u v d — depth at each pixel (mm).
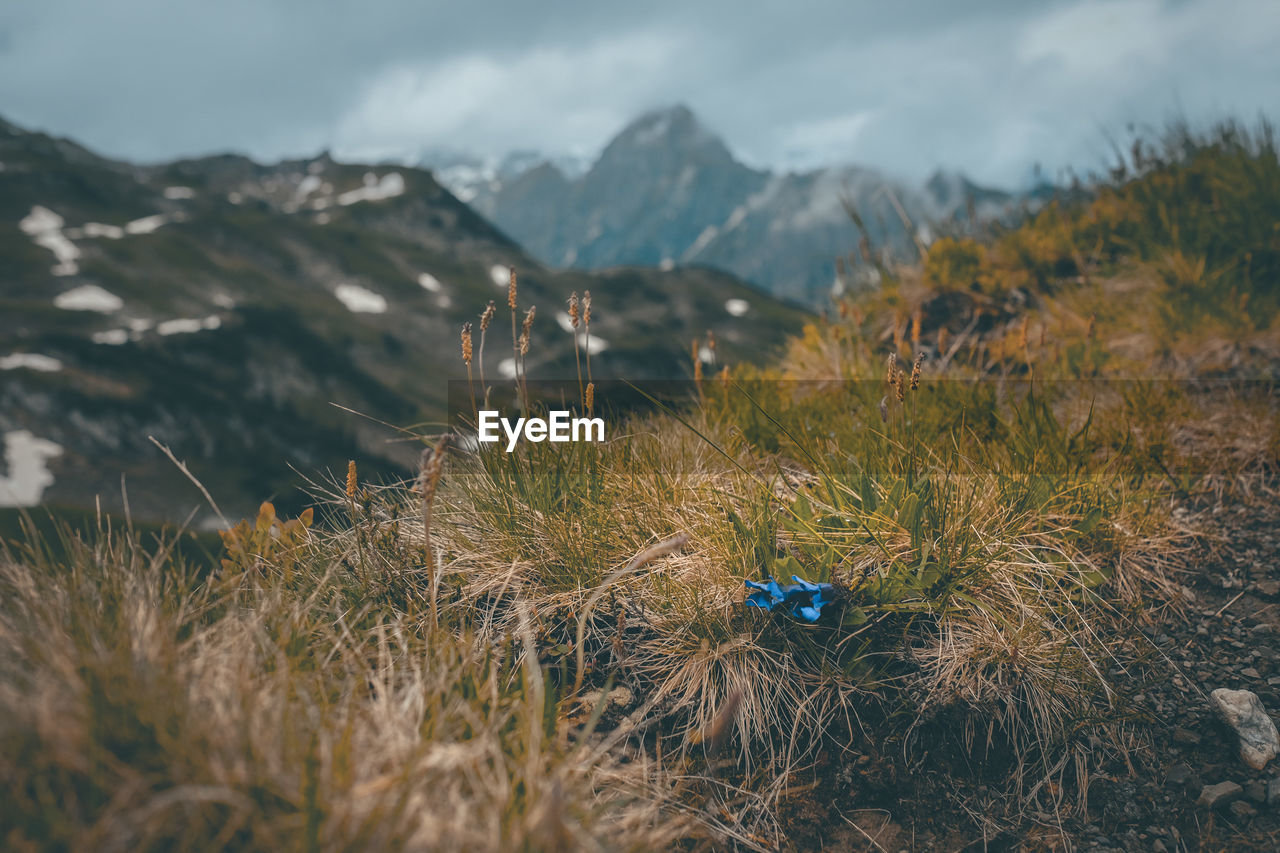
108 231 132875
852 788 2271
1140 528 3111
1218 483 3518
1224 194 5789
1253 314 4762
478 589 2748
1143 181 6465
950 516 2777
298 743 1637
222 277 124312
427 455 2389
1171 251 5570
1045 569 2793
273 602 2301
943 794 2262
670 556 2846
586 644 2623
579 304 2902
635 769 2178
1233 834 2094
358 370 107625
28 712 1448
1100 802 2223
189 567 2395
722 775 2285
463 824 1527
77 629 1873
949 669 2459
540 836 1520
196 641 2025
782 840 2133
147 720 1543
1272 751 2260
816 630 2602
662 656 2598
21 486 65312
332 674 2121
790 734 2395
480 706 2043
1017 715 2393
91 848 1316
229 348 100688
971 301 6078
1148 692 2508
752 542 2709
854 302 6461
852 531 2760
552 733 2090
